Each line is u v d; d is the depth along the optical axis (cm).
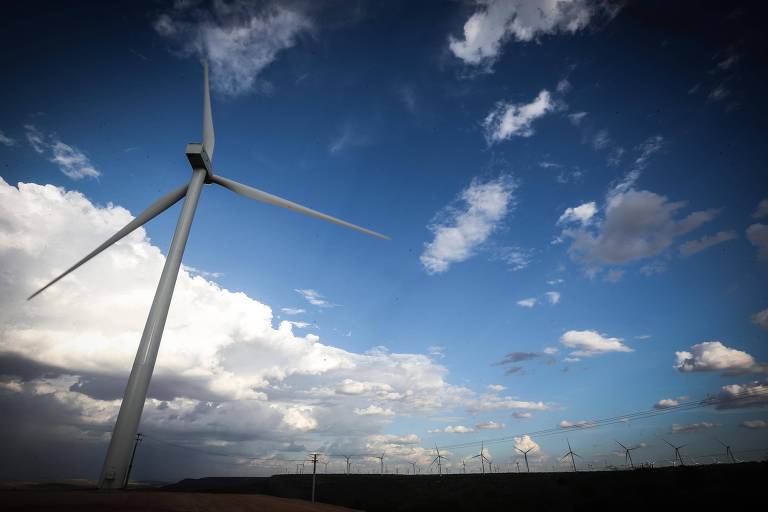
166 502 1728
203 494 2819
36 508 1264
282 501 3050
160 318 2320
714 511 4788
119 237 3094
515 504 6969
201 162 3195
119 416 1988
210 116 3747
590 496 6625
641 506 5438
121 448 1909
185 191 3259
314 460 8656
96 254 2991
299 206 3753
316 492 11525
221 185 3406
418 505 7525
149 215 3209
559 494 7169
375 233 4006
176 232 2806
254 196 3562
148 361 2156
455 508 7044
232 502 2236
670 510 5075
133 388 2053
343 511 3000
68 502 1445
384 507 7738
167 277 2497
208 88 3822
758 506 4650
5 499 1441
